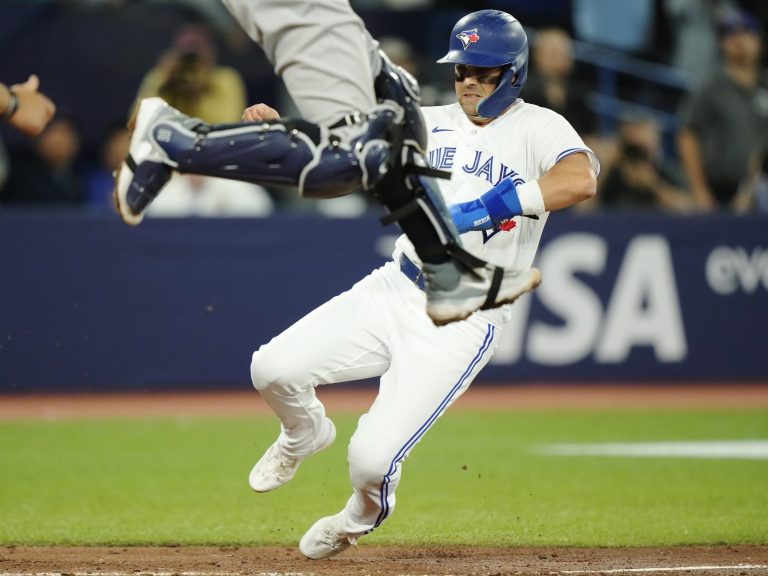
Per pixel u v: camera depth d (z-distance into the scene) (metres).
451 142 17.55
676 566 18.58
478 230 16.08
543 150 16.86
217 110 43.94
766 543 20.64
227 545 20.50
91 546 20.28
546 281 41.38
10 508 24.12
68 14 47.78
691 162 46.22
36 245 39.03
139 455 30.64
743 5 49.59
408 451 16.78
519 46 17.00
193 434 33.81
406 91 14.43
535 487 26.70
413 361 16.81
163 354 39.69
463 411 37.97
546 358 41.53
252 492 26.03
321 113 14.16
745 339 42.47
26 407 38.09
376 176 13.92
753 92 45.94
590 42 49.84
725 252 42.28
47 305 39.16
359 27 14.29
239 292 39.88
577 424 35.84
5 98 14.74
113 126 46.47
